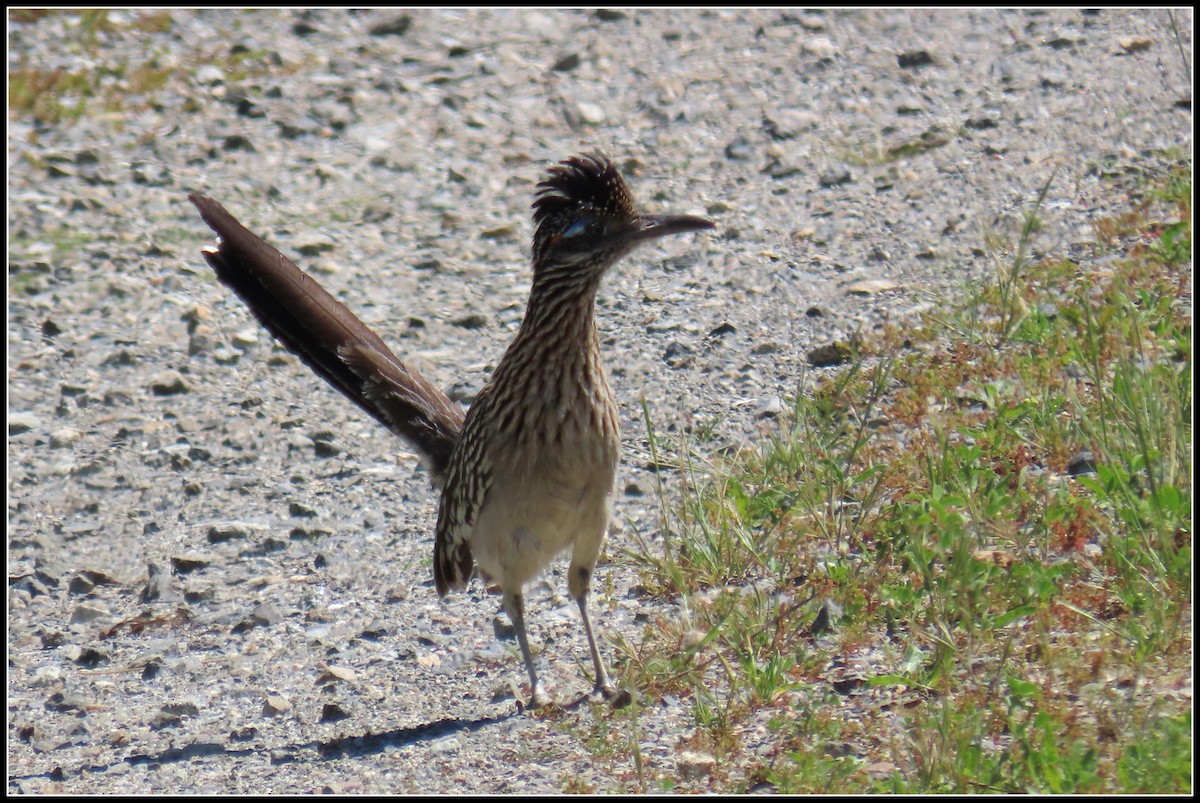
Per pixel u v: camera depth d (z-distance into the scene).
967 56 19.69
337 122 19.80
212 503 13.16
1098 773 7.61
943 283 14.87
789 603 10.07
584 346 9.18
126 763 9.41
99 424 14.45
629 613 10.67
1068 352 12.60
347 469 13.53
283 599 11.62
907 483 11.16
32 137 19.69
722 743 8.59
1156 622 8.84
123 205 18.27
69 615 11.73
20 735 9.95
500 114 19.77
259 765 9.20
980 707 8.41
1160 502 9.62
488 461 9.29
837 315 14.71
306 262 16.84
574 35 21.70
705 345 14.52
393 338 15.41
